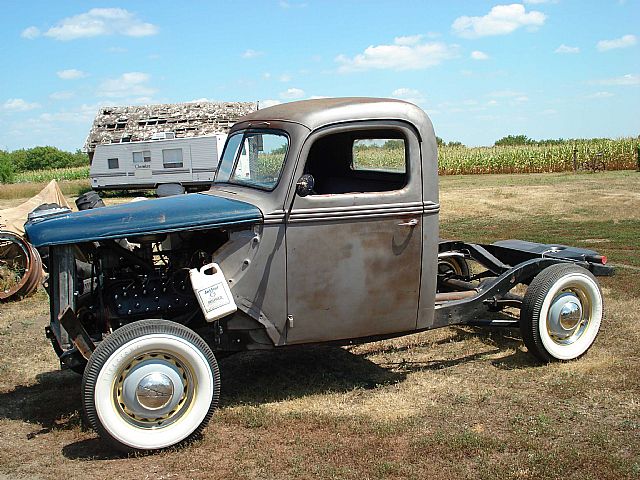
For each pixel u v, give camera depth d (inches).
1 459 145.7
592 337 205.3
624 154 1289.4
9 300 312.8
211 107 1382.9
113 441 142.8
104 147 1077.8
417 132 172.7
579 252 219.0
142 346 143.9
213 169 1026.1
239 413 166.6
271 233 162.1
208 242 173.9
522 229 500.7
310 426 157.9
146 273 175.5
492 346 222.7
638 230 468.8
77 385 197.0
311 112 166.2
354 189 199.9
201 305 154.8
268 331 165.5
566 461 135.9
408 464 137.7
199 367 148.9
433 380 190.2
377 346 224.8
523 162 1392.7
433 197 176.2
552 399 172.4
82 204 230.5
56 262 155.9
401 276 174.7
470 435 149.0
